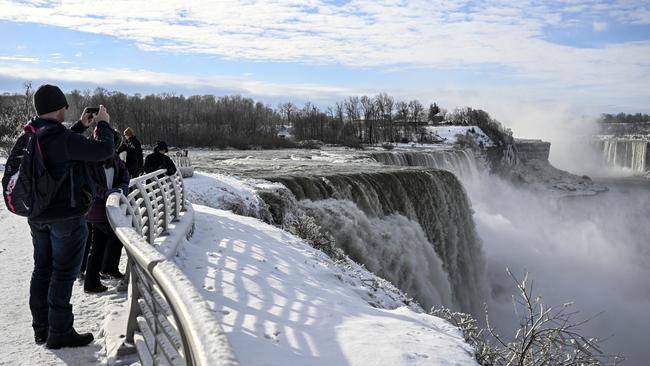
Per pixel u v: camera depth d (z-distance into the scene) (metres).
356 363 4.82
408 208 27.62
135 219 5.96
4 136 46.97
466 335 7.66
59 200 4.43
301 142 94.25
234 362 1.75
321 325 5.66
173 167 9.91
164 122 94.44
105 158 4.57
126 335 4.61
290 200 20.45
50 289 4.70
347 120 114.38
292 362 4.65
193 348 2.07
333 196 23.83
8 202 4.37
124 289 6.41
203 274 7.03
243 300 6.14
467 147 96.56
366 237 22.17
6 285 6.80
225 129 97.12
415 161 59.50
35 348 4.80
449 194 32.97
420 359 5.11
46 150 4.31
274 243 10.13
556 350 7.51
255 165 38.94
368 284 10.54
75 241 4.61
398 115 116.38
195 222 10.94
